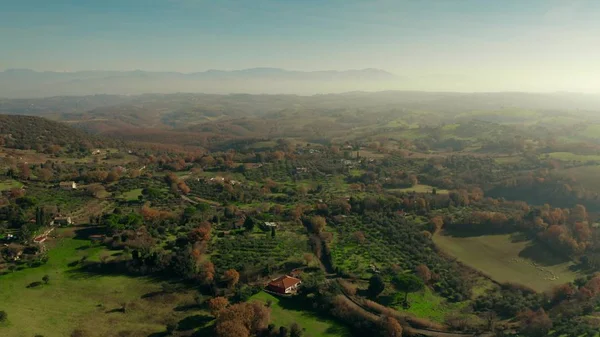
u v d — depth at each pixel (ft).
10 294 301.84
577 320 307.37
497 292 363.56
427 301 341.62
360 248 424.87
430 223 482.69
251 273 351.05
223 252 384.88
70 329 271.90
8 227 404.57
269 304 315.37
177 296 318.24
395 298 338.75
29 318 277.44
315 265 377.71
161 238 402.11
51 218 425.69
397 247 432.25
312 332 292.61
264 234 435.94
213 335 275.39
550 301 340.39
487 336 298.56
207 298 316.60
